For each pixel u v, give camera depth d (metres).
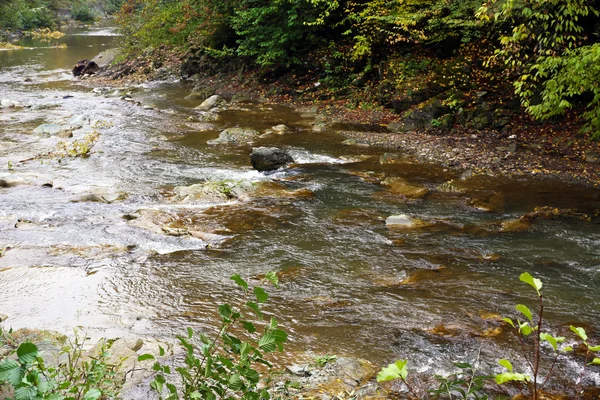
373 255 7.11
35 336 4.73
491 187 9.84
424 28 16.31
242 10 20.72
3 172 10.53
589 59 7.86
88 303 5.85
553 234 7.74
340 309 5.70
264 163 10.97
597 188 9.67
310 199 9.30
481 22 14.40
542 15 8.66
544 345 4.93
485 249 7.26
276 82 19.12
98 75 24.97
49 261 6.91
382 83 16.17
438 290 6.14
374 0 17.56
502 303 5.81
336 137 13.54
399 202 9.17
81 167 11.10
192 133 14.12
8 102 17.41
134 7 29.98
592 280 6.35
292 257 7.05
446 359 4.74
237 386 2.21
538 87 13.23
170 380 4.17
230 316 2.31
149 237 7.70
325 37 19.59
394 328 5.31
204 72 22.81
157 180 10.37
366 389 4.14
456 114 13.66
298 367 4.51
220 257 7.08
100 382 2.97
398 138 13.07
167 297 6.01
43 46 36.38
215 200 9.20
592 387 4.26
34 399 1.73
